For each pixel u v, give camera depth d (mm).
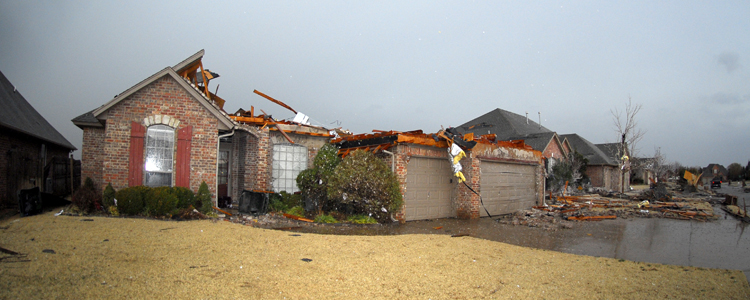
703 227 11250
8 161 13055
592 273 5816
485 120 34125
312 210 11438
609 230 10539
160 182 10969
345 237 8125
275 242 7184
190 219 9688
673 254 7527
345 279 5062
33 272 4664
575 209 15164
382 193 10648
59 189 17875
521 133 30344
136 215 9672
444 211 12820
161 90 11094
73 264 5090
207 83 14445
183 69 12727
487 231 10039
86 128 14539
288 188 13516
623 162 30531
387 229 9891
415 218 11844
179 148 11148
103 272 4809
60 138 19781
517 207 15398
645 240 9039
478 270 5773
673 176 55938
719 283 5445
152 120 10953
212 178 11430
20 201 9617
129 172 10703
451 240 8336
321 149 12102
